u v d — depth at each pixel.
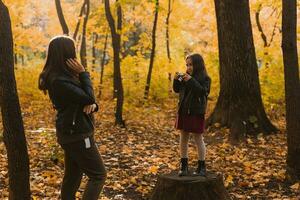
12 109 4.52
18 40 25.73
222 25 11.73
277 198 6.60
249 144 10.48
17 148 4.58
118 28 14.97
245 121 11.27
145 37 24.34
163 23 25.55
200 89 5.63
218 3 11.83
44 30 34.19
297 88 7.09
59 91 4.27
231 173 7.90
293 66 7.01
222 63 11.81
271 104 13.30
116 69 13.05
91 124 4.43
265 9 24.05
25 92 21.41
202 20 25.70
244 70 11.55
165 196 5.80
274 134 11.35
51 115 16.45
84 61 22.89
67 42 4.41
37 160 8.40
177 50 28.42
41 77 4.42
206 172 6.27
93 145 4.42
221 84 11.81
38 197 6.32
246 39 11.57
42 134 9.43
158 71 20.80
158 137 11.58
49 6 28.66
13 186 4.61
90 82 4.39
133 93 19.34
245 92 11.50
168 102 20.52
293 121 7.16
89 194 4.36
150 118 15.47
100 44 26.67
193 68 5.83
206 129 11.74
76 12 27.42
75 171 4.67
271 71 13.92
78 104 4.30
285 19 6.88
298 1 19.16
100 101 21.30
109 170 8.06
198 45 27.97
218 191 5.80
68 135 4.31
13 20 24.62
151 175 7.86
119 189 6.96
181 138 5.96
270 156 9.21
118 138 11.30
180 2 24.56
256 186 7.20
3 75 4.47
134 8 22.30
